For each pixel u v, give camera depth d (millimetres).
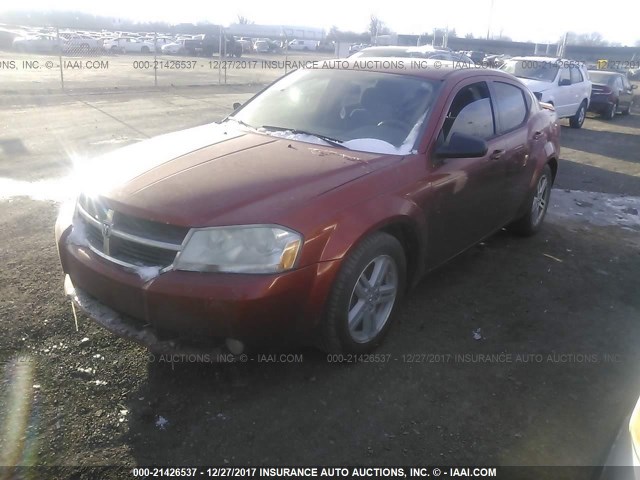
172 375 3174
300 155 3471
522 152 4895
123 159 3477
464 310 4125
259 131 3992
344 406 3008
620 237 5949
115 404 2932
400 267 3496
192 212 2793
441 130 3844
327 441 2764
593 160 10609
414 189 3475
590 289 4605
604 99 18109
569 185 8305
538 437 2855
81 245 3139
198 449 2674
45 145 9078
